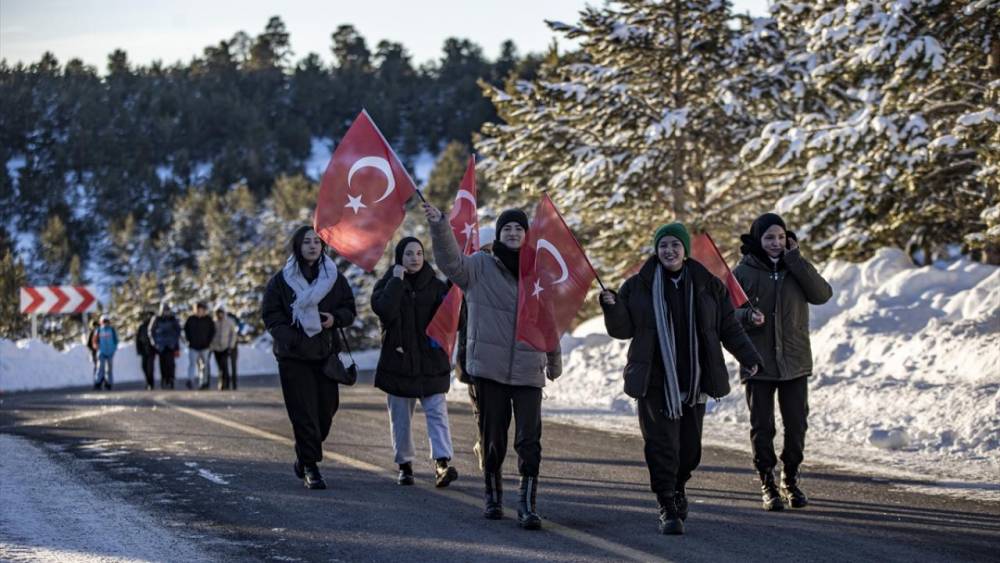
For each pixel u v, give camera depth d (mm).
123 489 9055
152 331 25328
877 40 18531
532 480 7555
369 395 19125
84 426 13836
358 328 54375
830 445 11516
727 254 29203
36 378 28531
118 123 197750
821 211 21203
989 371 12797
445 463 9234
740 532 7285
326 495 8789
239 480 9516
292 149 195125
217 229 108375
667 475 7297
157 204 147000
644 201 28141
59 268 128375
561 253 7703
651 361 7297
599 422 13898
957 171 19859
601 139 28141
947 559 6520
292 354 9016
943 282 16875
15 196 161250
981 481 9227
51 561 6590
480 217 35938
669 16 27641
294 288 9086
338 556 6676
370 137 8984
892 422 12117
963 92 19797
